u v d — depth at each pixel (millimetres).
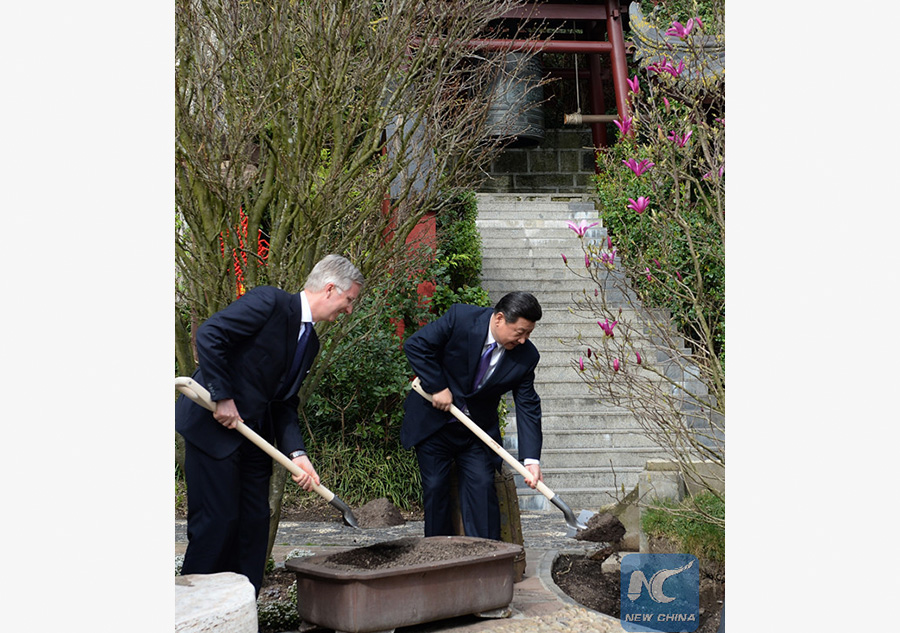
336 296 3471
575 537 5164
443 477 4242
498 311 4020
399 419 6934
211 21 3891
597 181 10219
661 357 7727
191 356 3949
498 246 9906
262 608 3637
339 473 6828
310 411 7086
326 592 3188
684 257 6641
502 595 3512
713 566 3852
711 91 3904
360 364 6887
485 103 5137
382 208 4691
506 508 4309
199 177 3746
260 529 3562
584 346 8328
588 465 7246
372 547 3566
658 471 4301
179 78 3723
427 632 3340
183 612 2469
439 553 3473
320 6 3967
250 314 3293
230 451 3320
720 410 3598
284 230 4035
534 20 10680
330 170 4070
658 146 3918
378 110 4414
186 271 3938
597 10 10422
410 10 4273
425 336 4121
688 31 3982
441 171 4648
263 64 3930
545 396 8000
